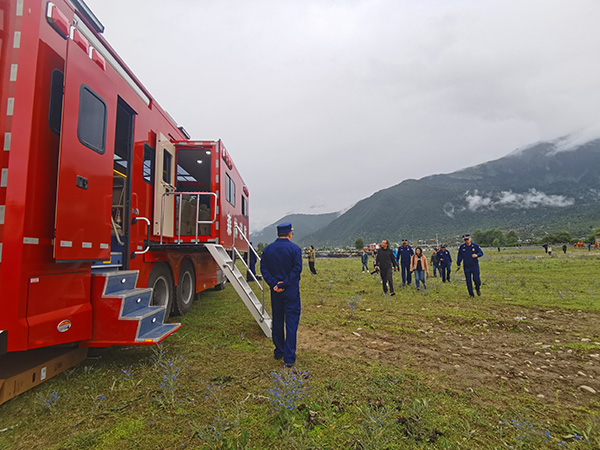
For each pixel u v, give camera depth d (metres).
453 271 19.52
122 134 5.39
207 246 5.27
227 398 3.12
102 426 2.63
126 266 4.57
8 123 2.76
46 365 3.19
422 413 2.78
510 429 2.64
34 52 2.85
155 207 5.59
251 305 5.14
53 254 2.82
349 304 7.98
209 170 7.76
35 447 2.37
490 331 5.80
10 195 2.70
